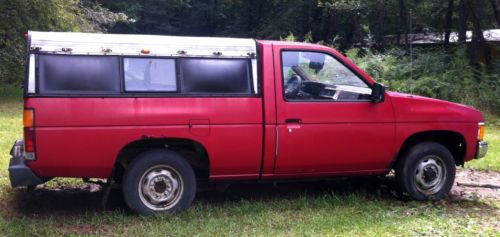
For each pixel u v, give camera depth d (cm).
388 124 618
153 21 4666
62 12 2252
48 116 505
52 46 512
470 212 604
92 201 621
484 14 2283
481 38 2195
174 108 540
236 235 503
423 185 645
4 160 805
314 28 3438
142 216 545
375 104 613
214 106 552
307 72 597
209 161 559
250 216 566
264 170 583
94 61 522
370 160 617
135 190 545
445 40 2603
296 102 582
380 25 2820
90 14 2747
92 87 519
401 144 627
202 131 548
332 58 610
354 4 2805
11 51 2323
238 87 563
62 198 634
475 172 853
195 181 570
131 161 551
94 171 526
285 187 705
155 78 540
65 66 514
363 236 508
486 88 1819
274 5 4016
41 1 2125
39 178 518
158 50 541
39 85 505
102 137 520
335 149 598
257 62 573
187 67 549
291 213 581
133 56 533
